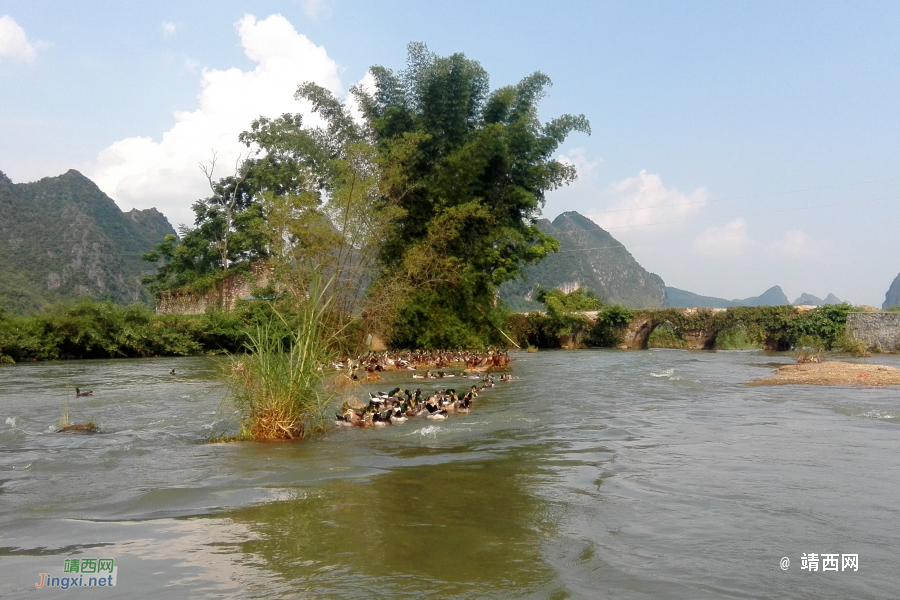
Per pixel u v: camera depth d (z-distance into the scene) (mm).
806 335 42875
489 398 16234
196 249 53719
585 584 4473
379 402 13492
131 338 36531
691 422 12008
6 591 4336
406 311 31172
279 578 4570
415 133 29594
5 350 32406
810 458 8617
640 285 196375
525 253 38219
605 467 8203
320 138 36281
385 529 5688
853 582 4508
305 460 8797
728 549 5172
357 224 23906
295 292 17500
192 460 8820
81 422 12586
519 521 5926
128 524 5848
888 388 17594
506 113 36344
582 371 25469
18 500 6672
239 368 11125
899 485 7137
